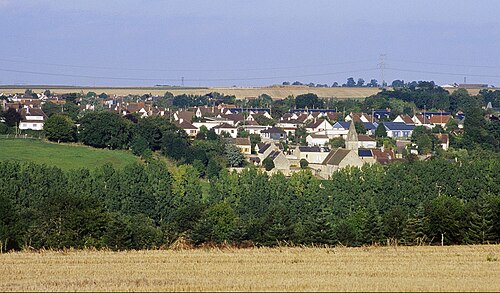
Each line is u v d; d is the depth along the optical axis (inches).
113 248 3722.9
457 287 2381.9
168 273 2687.0
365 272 2709.2
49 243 3993.6
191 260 2992.1
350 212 6023.6
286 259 3019.2
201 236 4106.8
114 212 5447.8
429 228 4077.3
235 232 4079.7
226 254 3144.7
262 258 3041.3
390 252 3257.9
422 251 3304.6
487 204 4156.0
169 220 5374.0
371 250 3329.2
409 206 6314.0
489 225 4005.9
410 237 4052.7
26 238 4020.7
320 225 3946.9
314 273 2687.0
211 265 2866.6
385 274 2672.2
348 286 2385.6
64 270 2760.8
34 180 6072.8
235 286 2390.5
